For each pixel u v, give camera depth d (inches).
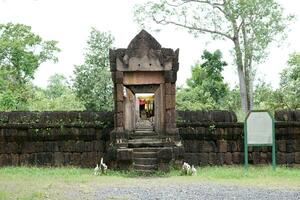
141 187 541.6
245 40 1304.1
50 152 843.4
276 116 847.7
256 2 1227.2
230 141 850.8
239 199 445.1
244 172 690.8
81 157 839.7
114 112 794.2
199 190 510.3
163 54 775.1
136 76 783.1
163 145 747.4
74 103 1385.3
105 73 1449.3
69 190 510.3
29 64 1608.0
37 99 1419.8
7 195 459.5
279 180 605.3
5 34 1625.2
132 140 759.1
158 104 786.2
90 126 837.2
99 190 513.0
